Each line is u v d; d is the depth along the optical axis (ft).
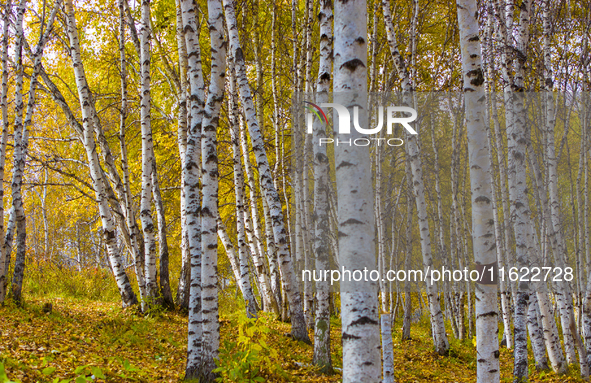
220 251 69.15
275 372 21.36
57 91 39.81
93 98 40.83
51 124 56.08
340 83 9.77
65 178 69.46
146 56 35.01
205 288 18.53
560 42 36.19
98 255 88.12
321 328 25.25
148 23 35.04
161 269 39.55
